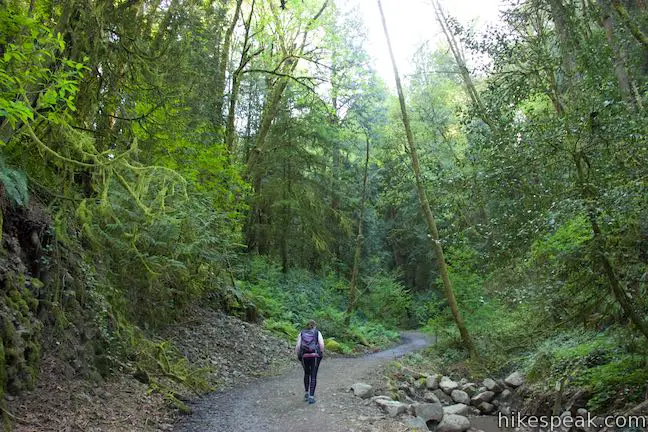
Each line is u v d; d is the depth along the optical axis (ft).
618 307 22.21
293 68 64.39
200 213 35.12
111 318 24.70
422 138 71.05
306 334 26.18
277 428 20.66
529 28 36.65
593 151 19.53
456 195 25.08
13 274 18.24
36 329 18.34
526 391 31.73
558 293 21.99
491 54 27.09
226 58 50.37
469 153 24.44
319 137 69.31
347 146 77.15
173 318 34.96
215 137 46.03
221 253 40.65
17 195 16.76
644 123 17.71
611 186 18.80
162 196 24.39
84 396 18.75
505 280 27.71
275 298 60.70
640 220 18.13
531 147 20.29
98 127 26.63
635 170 18.03
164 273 30.83
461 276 48.03
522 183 20.72
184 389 25.88
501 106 25.12
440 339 51.70
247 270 62.59
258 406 24.41
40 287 19.79
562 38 28.53
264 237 72.79
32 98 19.66
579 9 30.63
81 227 25.34
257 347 39.40
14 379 16.19
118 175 23.22
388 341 69.10
